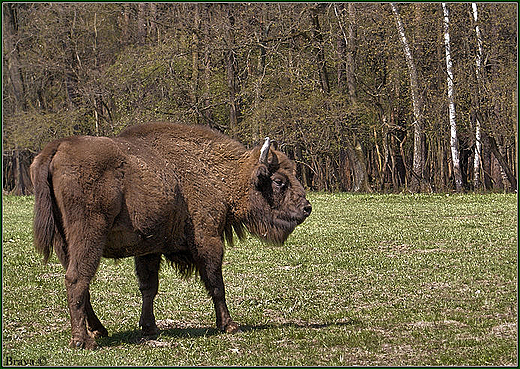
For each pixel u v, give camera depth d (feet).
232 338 45.73
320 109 182.91
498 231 98.37
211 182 48.08
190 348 43.04
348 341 44.62
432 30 195.93
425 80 200.13
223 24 180.34
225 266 74.43
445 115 203.41
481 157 205.67
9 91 220.02
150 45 190.08
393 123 212.43
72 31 213.46
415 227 104.88
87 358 39.73
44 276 69.87
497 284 63.72
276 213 50.37
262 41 180.75
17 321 51.13
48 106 237.45
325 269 71.97
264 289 62.90
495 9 190.08
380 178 217.56
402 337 45.78
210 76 185.98
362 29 195.72
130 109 190.70
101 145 42.80
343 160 228.22
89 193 41.73
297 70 178.50
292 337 46.21
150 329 46.85
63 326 50.11
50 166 41.83
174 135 47.88
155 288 47.60
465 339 45.03
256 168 49.03
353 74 189.78
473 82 186.29
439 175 214.90
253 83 180.75
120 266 75.05
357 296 60.08
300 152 222.07
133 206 43.57
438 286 63.36
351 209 133.80
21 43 219.61
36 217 41.45
